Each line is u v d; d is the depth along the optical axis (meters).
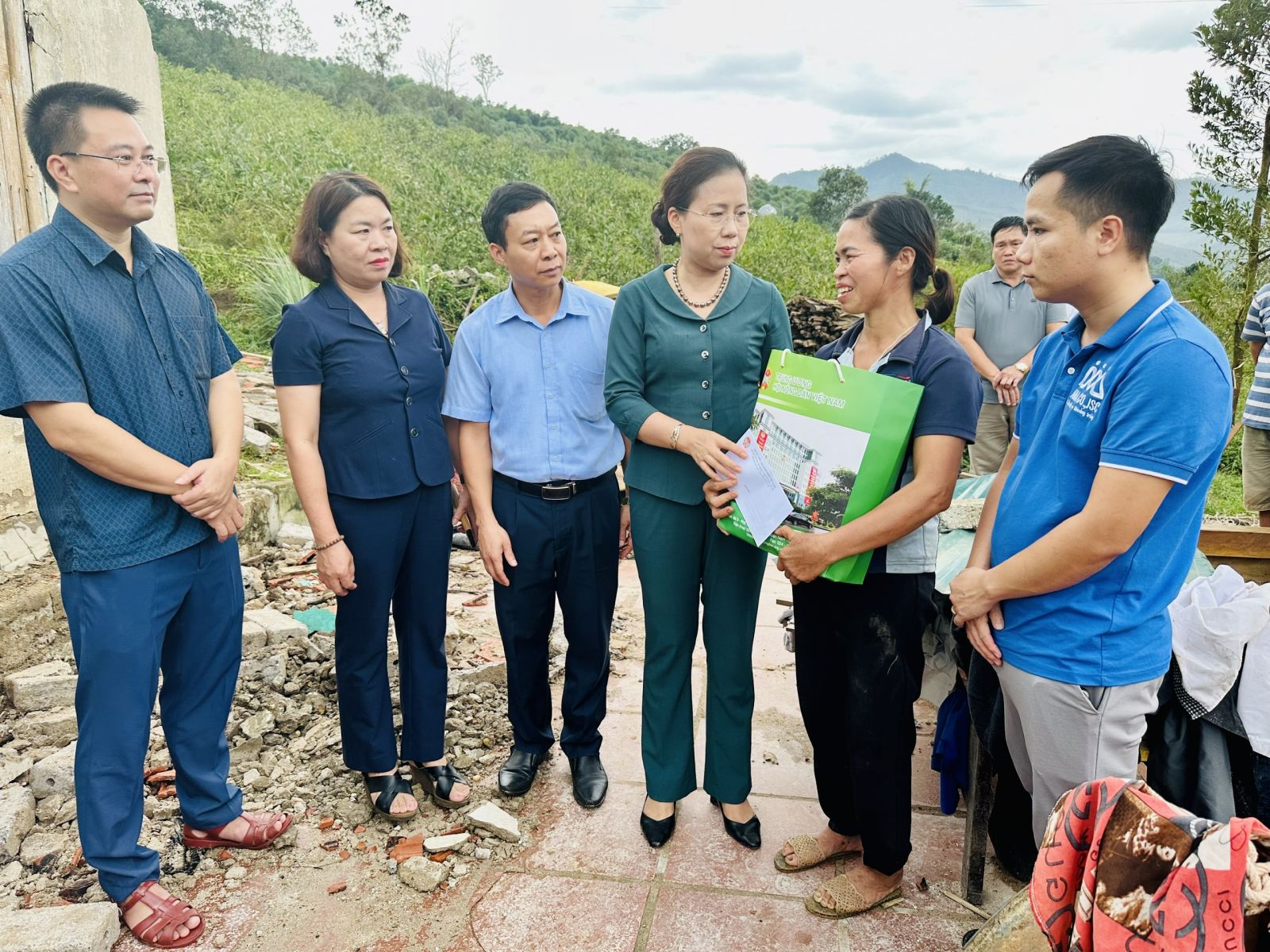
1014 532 1.62
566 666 2.59
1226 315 8.01
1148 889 1.00
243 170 13.45
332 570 2.23
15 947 1.81
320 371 2.20
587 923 2.04
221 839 2.27
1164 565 1.50
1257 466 4.18
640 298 2.20
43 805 2.35
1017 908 1.33
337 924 2.04
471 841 2.35
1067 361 1.58
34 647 3.03
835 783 2.18
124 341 1.88
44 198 3.45
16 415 1.84
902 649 1.94
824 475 1.86
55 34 3.60
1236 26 7.51
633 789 2.62
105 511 1.87
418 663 2.46
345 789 2.54
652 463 2.21
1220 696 1.77
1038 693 1.59
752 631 2.31
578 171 24.23
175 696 2.15
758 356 2.21
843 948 1.97
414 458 2.29
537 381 2.38
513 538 2.45
